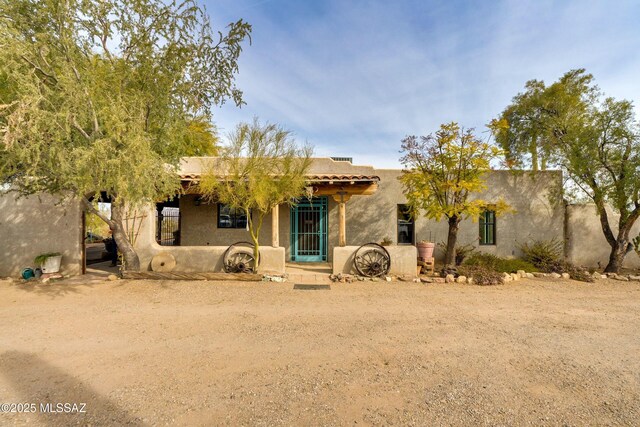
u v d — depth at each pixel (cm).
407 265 949
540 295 745
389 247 954
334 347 439
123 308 623
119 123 574
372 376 357
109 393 318
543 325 538
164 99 721
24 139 539
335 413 287
